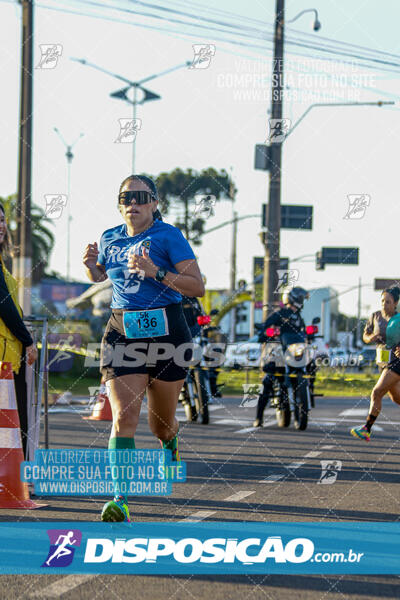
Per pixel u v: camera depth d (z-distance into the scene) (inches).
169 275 226.2
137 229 237.5
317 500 276.1
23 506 258.2
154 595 168.1
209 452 407.5
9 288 268.5
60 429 501.7
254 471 345.4
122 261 234.7
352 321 2315.5
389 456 398.9
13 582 175.9
